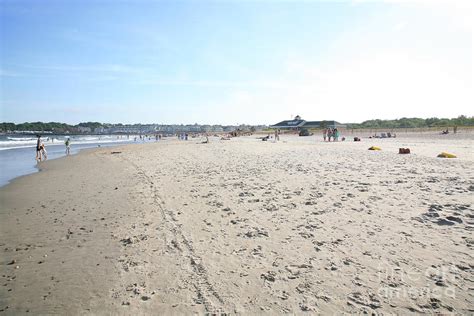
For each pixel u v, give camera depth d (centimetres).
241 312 358
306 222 662
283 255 506
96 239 626
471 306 349
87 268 495
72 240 627
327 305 364
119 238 625
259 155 2405
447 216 642
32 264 520
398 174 1184
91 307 385
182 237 610
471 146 2912
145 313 365
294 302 373
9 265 518
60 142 7194
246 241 574
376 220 649
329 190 948
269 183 1119
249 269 464
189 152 3075
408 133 7131
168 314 361
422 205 733
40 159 2566
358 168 1391
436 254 479
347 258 483
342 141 4553
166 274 461
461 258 461
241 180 1214
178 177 1371
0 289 440
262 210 770
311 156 2111
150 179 1348
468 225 589
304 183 1084
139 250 557
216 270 465
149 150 3684
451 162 1554
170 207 841
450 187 910
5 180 1525
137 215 784
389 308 352
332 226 628
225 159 2177
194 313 360
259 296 390
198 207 830
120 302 392
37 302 402
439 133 6250
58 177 1577
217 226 666
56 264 516
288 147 3331
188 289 416
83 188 1220
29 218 804
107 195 1056
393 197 822
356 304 363
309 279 427
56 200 1015
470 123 8694
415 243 523
